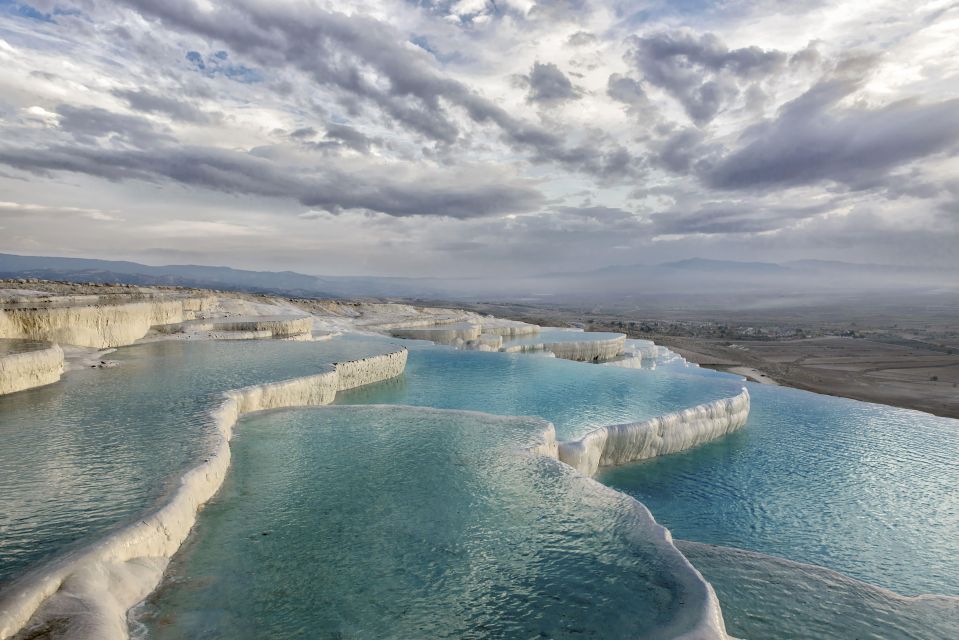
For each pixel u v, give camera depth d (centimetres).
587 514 738
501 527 696
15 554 524
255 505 743
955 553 995
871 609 699
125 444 844
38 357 1231
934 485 1312
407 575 587
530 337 3572
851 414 2059
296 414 1182
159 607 517
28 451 810
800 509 1164
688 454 1495
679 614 525
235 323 2284
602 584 577
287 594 548
